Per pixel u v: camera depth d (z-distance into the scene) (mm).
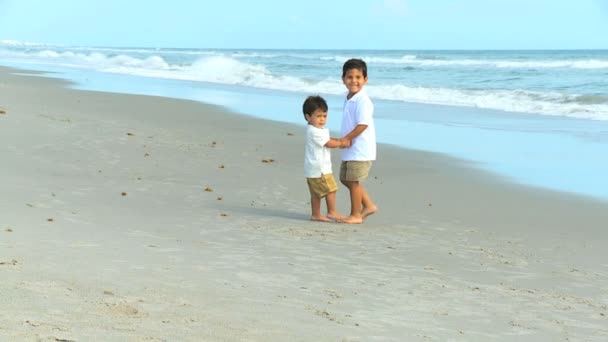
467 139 13547
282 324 3625
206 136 12734
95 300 3662
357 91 7062
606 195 8688
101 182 8141
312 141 6867
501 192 8836
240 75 32812
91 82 28594
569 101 20375
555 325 4137
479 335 3832
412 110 19344
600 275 5379
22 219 5836
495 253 5926
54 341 2961
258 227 6418
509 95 22156
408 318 4016
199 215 6789
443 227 6918
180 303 3807
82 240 5238
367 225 6875
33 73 34125
